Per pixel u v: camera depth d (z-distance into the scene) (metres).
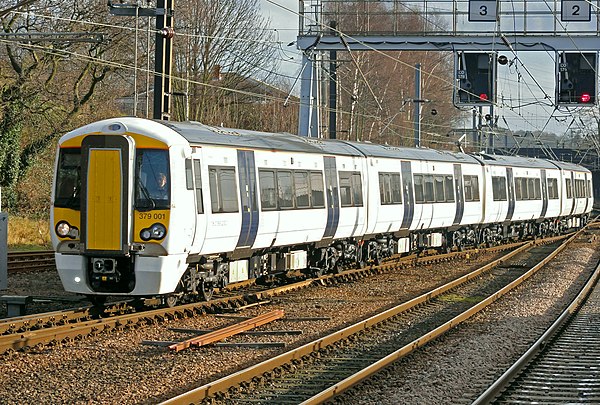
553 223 75.19
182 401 15.55
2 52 61.78
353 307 30.39
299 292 34.25
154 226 25.67
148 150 25.94
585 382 18.78
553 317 29.39
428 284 38.38
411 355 21.23
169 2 38.22
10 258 41.88
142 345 22.23
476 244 58.72
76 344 22.14
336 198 38.41
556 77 52.25
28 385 17.59
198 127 29.12
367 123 99.25
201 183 27.61
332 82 61.34
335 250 39.53
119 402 16.36
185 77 79.75
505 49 52.19
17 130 61.88
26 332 22.20
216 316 27.39
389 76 103.69
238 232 29.94
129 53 63.28
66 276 26.28
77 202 26.23
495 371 19.88
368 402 16.55
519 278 38.69
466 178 55.38
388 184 44.28
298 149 35.31
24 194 63.78
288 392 17.25
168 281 25.97
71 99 63.88
